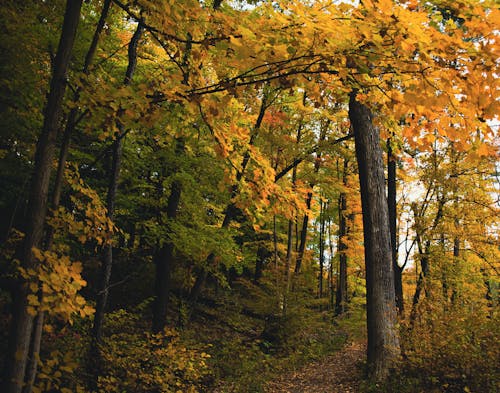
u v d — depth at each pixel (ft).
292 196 11.22
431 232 37.86
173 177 24.39
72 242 21.79
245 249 45.62
